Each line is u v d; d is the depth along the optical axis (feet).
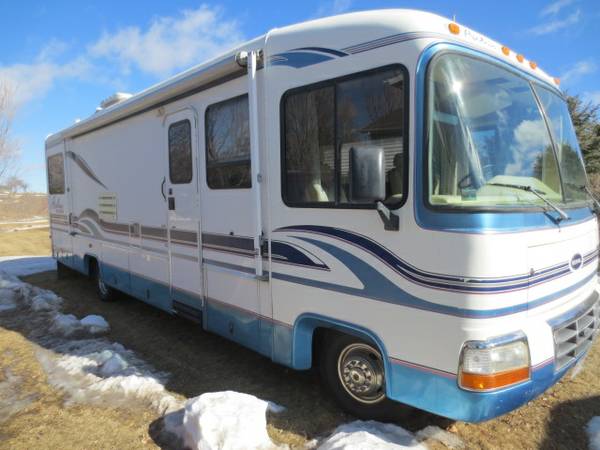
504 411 8.19
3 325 19.31
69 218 25.40
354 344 10.35
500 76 9.82
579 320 9.72
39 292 24.23
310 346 11.10
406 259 8.81
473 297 7.94
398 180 8.96
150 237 17.31
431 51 8.55
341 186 9.98
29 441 10.45
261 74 11.59
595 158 36.55
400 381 9.14
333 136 10.07
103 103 20.89
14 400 12.48
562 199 10.37
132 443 10.22
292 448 9.72
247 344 12.77
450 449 9.51
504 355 8.00
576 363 10.05
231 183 12.92
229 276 13.23
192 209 14.65
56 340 17.24
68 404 12.11
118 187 19.56
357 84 9.57
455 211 8.11
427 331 8.58
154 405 11.77
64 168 25.41
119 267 20.16
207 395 10.30
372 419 10.36
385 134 9.13
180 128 15.01
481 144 8.82
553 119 11.39
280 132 11.18
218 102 13.21
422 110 8.46
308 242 10.68
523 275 8.29
